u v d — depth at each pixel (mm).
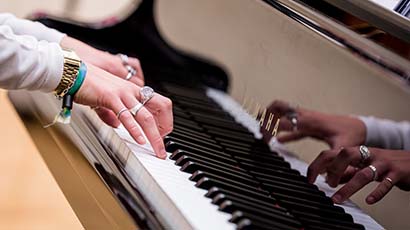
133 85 1355
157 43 1728
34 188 2039
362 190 1289
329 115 1342
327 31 1306
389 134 1256
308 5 1347
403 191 1241
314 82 1369
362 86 1290
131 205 1256
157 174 1260
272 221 1210
